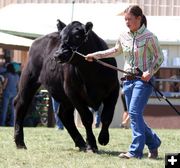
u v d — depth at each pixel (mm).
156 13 32281
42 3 33875
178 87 26516
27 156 12609
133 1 32562
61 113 14289
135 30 11812
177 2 32062
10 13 29844
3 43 25891
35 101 28078
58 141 16297
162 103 26594
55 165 11312
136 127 11875
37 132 19906
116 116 26562
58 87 13914
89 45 12766
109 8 28828
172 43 26453
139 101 11758
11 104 27156
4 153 13180
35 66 14617
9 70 27000
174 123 26500
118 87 13398
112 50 12195
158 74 26688
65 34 12516
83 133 19938
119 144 15750
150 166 11156
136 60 11812
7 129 21531
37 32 27547
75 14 28188
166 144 15805
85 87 12945
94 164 11430
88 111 13258
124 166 11109
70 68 13023
